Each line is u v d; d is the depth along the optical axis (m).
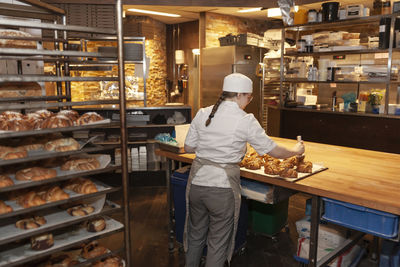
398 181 2.22
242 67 7.37
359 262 2.98
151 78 9.26
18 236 1.74
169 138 3.11
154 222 3.92
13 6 2.31
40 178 1.84
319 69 5.59
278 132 6.74
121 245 3.34
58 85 2.79
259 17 8.97
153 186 5.31
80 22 4.62
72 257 2.18
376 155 3.00
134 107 5.38
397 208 1.75
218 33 8.38
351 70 5.24
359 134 5.29
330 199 2.06
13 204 1.89
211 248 2.29
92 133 5.23
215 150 2.23
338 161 2.78
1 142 1.97
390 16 4.69
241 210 3.06
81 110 5.28
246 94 2.26
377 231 1.89
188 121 5.77
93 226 2.10
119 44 2.05
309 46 5.63
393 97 5.76
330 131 5.63
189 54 9.40
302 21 5.76
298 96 6.10
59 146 1.99
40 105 1.85
